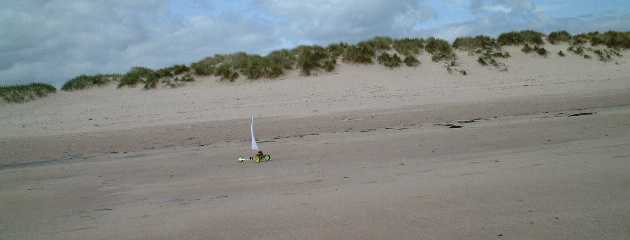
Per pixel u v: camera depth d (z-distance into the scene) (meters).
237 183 8.34
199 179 8.91
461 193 6.80
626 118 12.95
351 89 21.91
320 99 20.36
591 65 25.42
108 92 24.83
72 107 22.08
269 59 26.41
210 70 25.83
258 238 5.57
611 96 17.81
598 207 5.94
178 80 25.44
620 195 6.32
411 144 11.09
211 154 11.70
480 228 5.52
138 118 18.94
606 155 8.62
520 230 5.40
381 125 14.62
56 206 7.63
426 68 25.12
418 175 8.03
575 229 5.34
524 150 9.67
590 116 13.76
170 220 6.41
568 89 20.03
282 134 14.22
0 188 9.27
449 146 10.56
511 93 19.72
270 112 18.38
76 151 13.82
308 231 5.70
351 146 11.35
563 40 29.25
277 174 8.84
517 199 6.41
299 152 11.06
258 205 6.82
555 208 6.00
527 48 27.38
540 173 7.62
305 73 24.95
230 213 6.52
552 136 11.02
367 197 6.88
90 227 6.36
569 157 8.67
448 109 16.81
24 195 8.52
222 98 21.64
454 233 5.41
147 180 9.16
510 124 13.20
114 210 7.13
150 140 14.68
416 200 6.60
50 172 10.75
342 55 26.73
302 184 7.93
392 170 8.55
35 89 24.44
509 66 25.34
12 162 12.78
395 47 27.53
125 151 13.28
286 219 6.14
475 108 16.75
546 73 23.94
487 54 26.52
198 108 20.09
